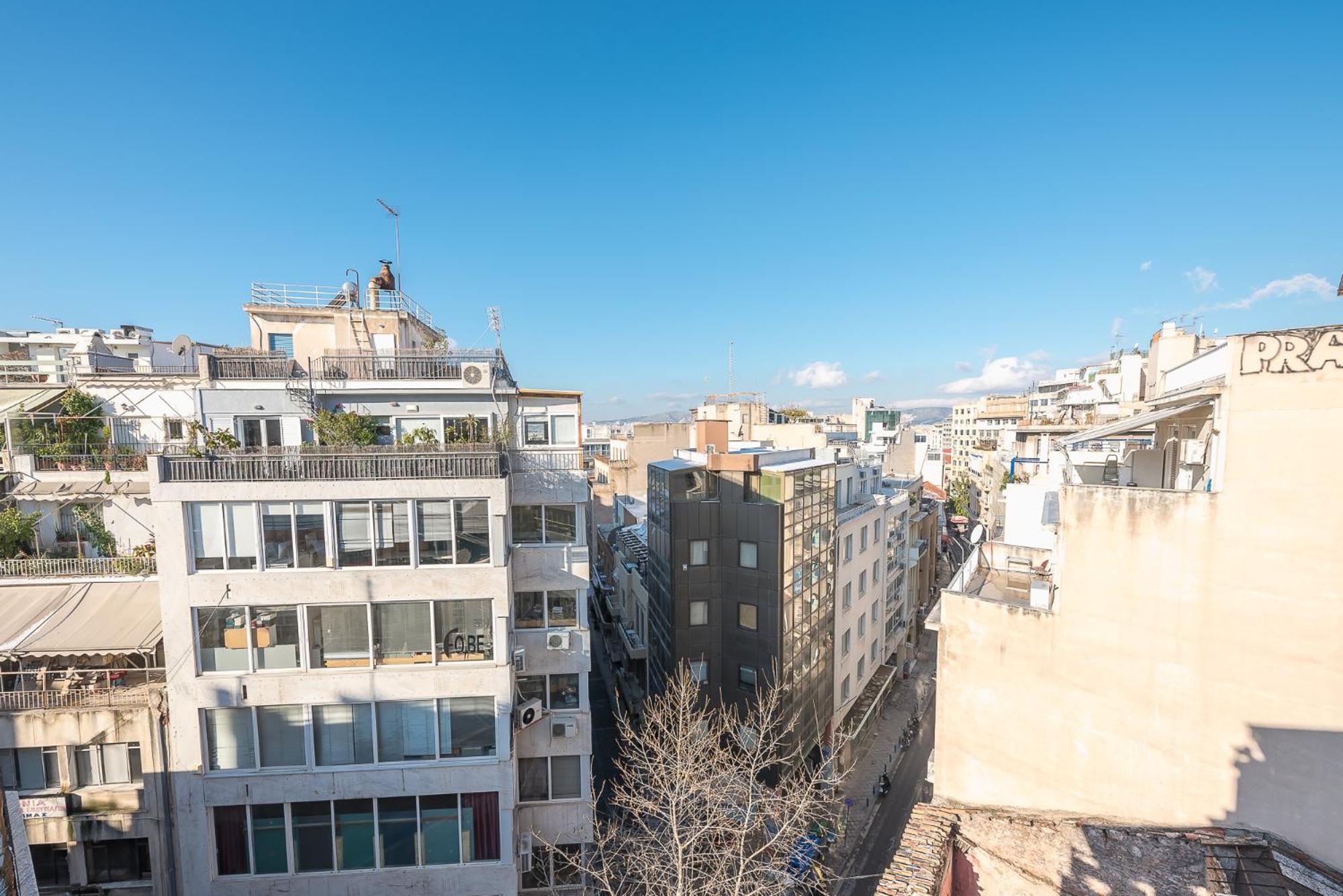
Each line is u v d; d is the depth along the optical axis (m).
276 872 15.05
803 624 25.08
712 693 24.83
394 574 14.90
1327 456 8.91
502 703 15.38
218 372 16.80
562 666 17.20
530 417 17.84
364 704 14.98
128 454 18.48
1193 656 10.16
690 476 25.28
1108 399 42.56
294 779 14.77
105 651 14.45
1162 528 10.39
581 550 17.22
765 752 22.88
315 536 14.73
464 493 15.04
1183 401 11.38
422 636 15.25
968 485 74.50
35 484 17.92
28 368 29.80
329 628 14.88
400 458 14.81
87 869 15.06
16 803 7.25
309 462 14.50
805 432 50.53
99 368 22.70
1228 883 8.90
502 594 15.27
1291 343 9.09
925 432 132.25
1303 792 9.23
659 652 26.98
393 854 15.38
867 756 30.61
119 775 15.04
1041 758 11.91
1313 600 9.09
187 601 14.31
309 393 16.34
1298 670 9.26
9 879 6.30
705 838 18.17
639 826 21.20
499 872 15.59
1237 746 9.80
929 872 9.97
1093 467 19.00
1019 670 12.12
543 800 17.27
